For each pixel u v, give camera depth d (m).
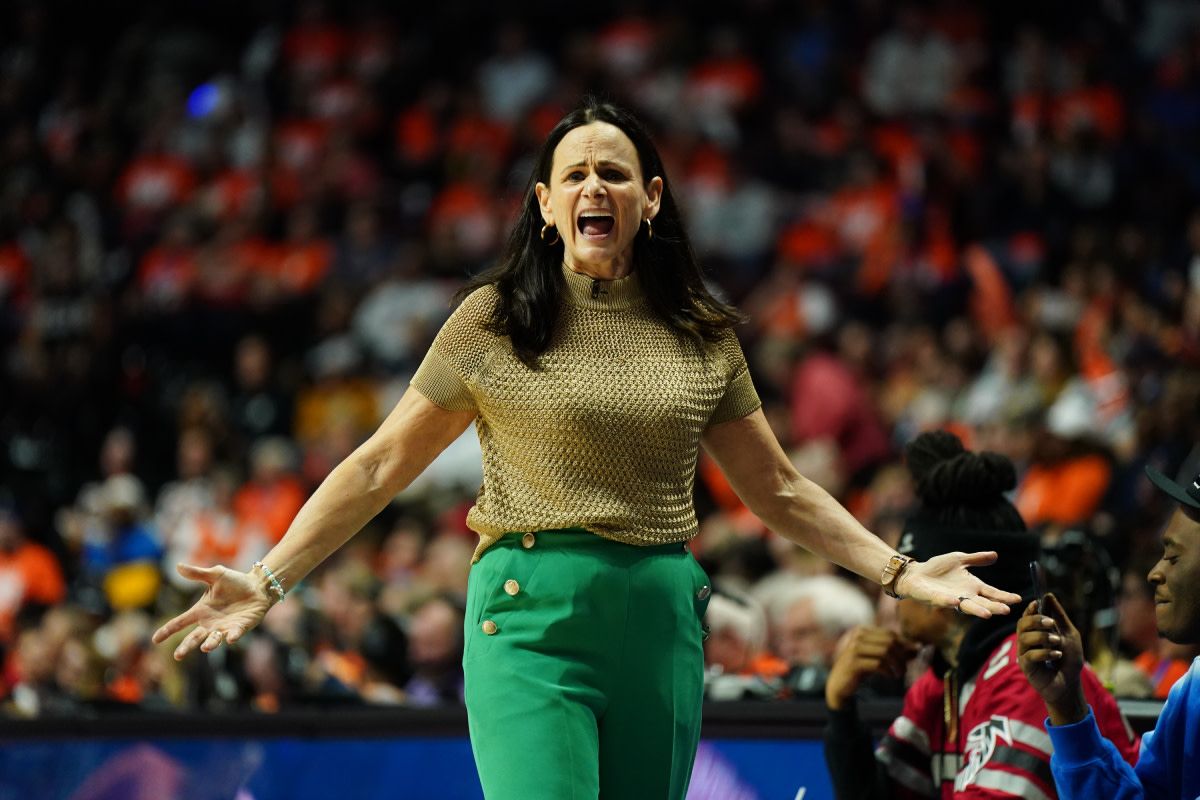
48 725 10.73
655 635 6.86
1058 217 26.52
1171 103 28.22
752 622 11.78
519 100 32.72
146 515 23.88
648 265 7.15
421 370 7.06
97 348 29.20
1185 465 15.77
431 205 31.08
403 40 35.19
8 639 19.83
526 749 6.66
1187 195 26.19
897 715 9.18
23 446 26.88
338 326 28.56
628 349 6.98
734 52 31.42
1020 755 7.63
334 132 32.97
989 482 8.12
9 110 35.78
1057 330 21.19
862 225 27.16
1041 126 28.03
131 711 11.32
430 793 9.95
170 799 10.39
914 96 29.92
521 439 6.88
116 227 32.38
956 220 26.88
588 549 6.80
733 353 7.25
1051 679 6.84
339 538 6.98
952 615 8.20
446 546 17.50
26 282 31.67
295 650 13.23
